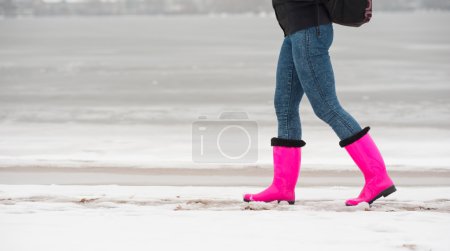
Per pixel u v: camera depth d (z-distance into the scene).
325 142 13.24
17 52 76.81
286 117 6.57
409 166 9.66
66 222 5.30
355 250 4.41
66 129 16.05
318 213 5.77
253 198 6.62
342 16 6.16
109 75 40.97
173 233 4.91
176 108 21.66
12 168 9.54
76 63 54.84
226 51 76.38
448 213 5.80
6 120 18.27
